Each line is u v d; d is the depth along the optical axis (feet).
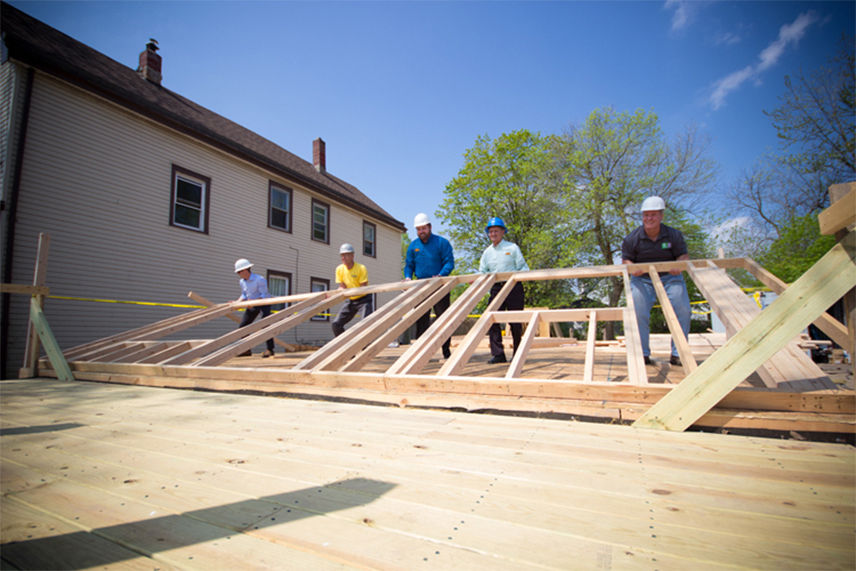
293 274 40.04
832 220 5.43
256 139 44.57
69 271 23.62
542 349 20.02
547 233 48.42
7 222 21.11
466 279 14.76
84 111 24.79
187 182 30.99
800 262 43.73
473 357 17.57
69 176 23.86
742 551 2.85
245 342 12.64
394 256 56.18
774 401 6.04
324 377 9.43
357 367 10.10
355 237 48.96
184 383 11.44
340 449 5.47
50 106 23.22
